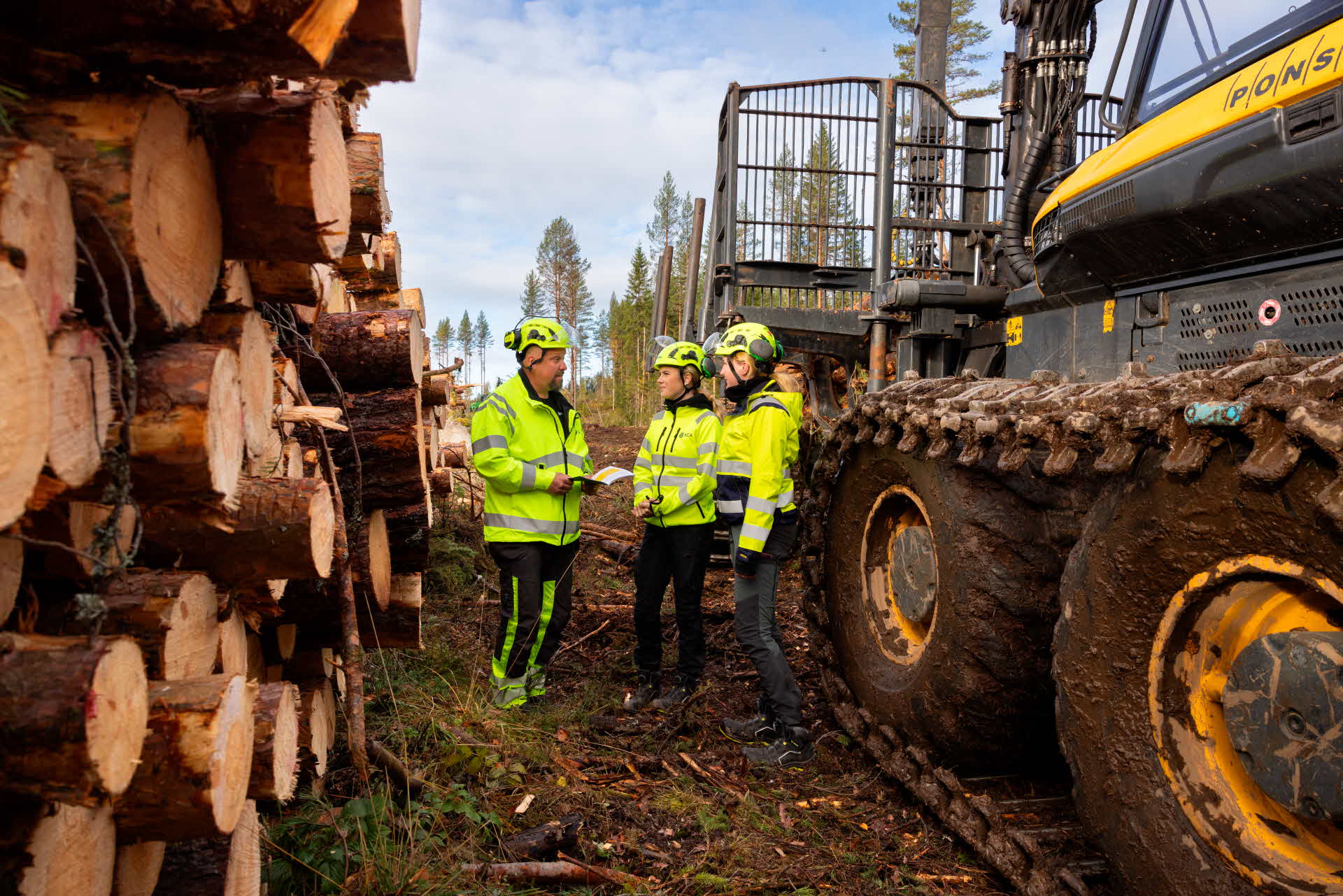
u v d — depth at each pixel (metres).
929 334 5.41
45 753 1.18
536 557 4.21
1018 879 2.69
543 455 4.26
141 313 1.42
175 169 1.45
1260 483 1.94
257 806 2.67
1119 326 3.43
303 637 3.04
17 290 1.04
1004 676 3.00
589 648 5.30
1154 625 2.31
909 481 3.51
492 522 4.20
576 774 3.58
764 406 3.86
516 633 4.17
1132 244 3.21
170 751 1.48
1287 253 2.69
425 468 3.52
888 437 3.58
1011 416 2.84
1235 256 2.85
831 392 7.52
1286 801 1.96
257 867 2.14
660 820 3.29
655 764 3.73
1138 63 3.34
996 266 5.61
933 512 3.27
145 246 1.34
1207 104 2.88
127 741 1.32
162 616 1.63
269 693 1.92
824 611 4.30
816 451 5.70
